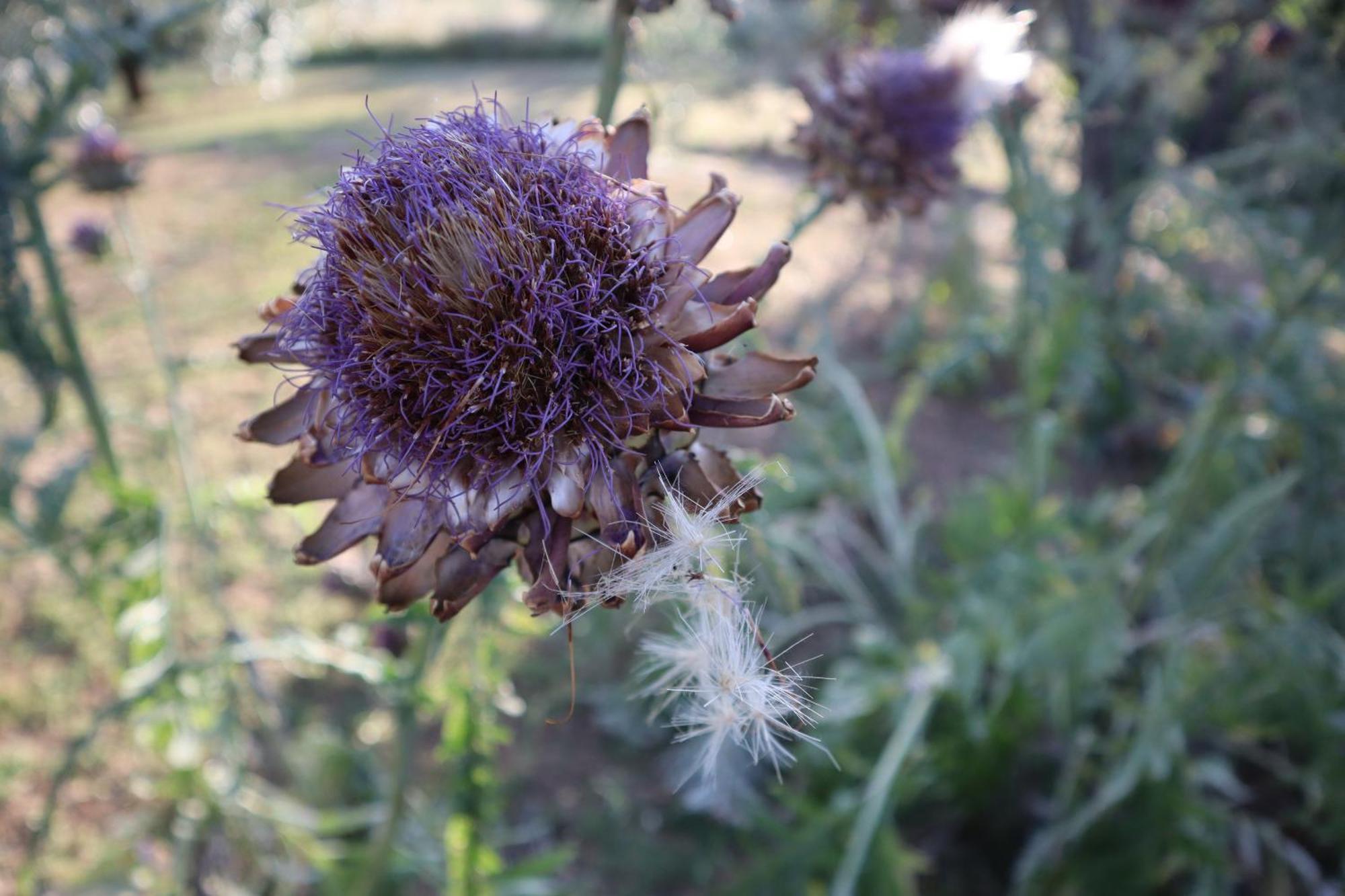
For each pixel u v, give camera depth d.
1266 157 0.72
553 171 0.26
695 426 0.25
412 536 0.25
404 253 0.26
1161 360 0.97
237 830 0.50
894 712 0.59
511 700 0.41
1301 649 0.58
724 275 0.27
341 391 0.26
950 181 0.45
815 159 0.46
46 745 0.63
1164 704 0.55
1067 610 0.58
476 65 3.39
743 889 0.51
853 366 1.08
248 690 0.61
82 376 0.49
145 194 1.65
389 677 0.40
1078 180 0.83
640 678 0.26
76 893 0.50
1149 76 0.82
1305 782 0.58
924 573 0.69
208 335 1.12
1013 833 0.62
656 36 1.15
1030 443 0.69
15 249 0.45
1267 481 0.74
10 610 0.72
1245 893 0.60
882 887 0.50
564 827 0.62
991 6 0.55
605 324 0.25
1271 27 0.74
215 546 0.48
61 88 0.45
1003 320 0.91
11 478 0.46
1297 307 0.56
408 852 0.47
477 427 0.25
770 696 0.23
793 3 1.49
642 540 0.24
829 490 0.73
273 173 1.79
